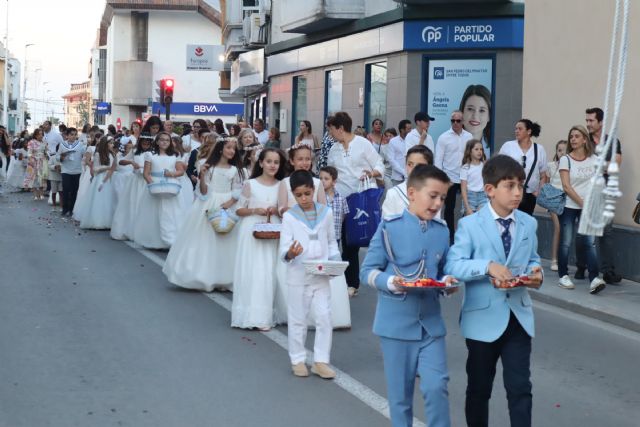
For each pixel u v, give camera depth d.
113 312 9.63
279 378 7.14
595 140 11.33
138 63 66.38
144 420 6.04
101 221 18.05
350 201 10.38
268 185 8.92
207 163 10.90
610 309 9.95
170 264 10.98
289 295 7.27
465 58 20.97
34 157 29.16
